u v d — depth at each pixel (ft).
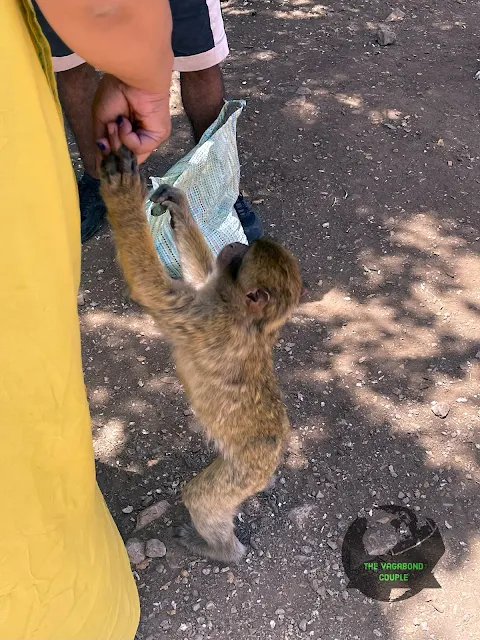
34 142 2.42
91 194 6.57
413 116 8.50
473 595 4.58
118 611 3.90
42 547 3.12
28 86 2.36
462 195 7.45
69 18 2.32
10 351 2.61
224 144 5.85
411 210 7.23
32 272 2.54
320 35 10.23
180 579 4.61
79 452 3.09
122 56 2.49
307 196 7.29
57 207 2.56
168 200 4.43
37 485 2.96
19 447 2.80
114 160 3.39
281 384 5.68
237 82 8.97
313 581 4.63
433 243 6.91
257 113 8.37
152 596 4.53
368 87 8.98
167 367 5.75
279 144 7.91
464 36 10.48
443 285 6.53
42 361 2.70
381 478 5.14
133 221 3.63
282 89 8.85
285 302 4.15
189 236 4.50
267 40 10.05
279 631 4.43
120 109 3.03
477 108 8.77
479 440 5.36
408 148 7.98
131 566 4.64
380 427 5.43
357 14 10.93
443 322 6.22
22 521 2.97
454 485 5.11
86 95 6.05
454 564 4.72
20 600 3.15
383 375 5.77
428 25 10.73
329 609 4.52
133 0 2.34
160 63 2.60
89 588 3.53
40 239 2.53
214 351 4.11
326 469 5.17
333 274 6.57
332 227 7.00
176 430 5.35
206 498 4.40
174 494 5.01
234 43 9.94
